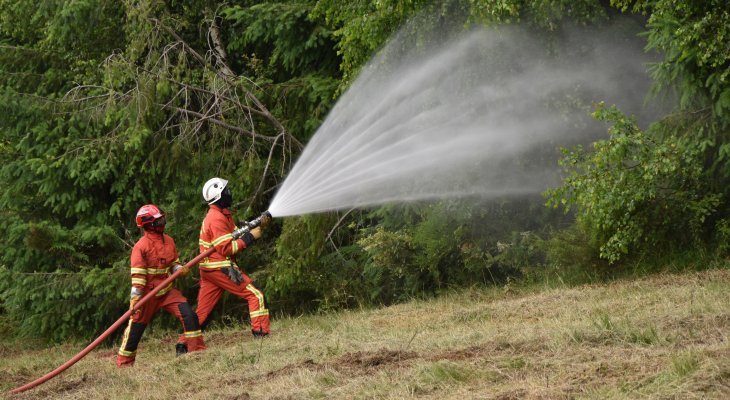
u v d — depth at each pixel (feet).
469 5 68.69
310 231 79.97
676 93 57.21
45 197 86.58
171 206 84.89
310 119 85.10
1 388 50.85
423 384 35.65
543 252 70.95
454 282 76.23
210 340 63.77
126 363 54.13
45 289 83.87
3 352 85.71
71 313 84.74
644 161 56.08
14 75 89.20
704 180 59.57
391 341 48.06
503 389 33.12
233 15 85.40
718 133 56.59
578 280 65.46
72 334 87.71
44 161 82.53
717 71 54.49
